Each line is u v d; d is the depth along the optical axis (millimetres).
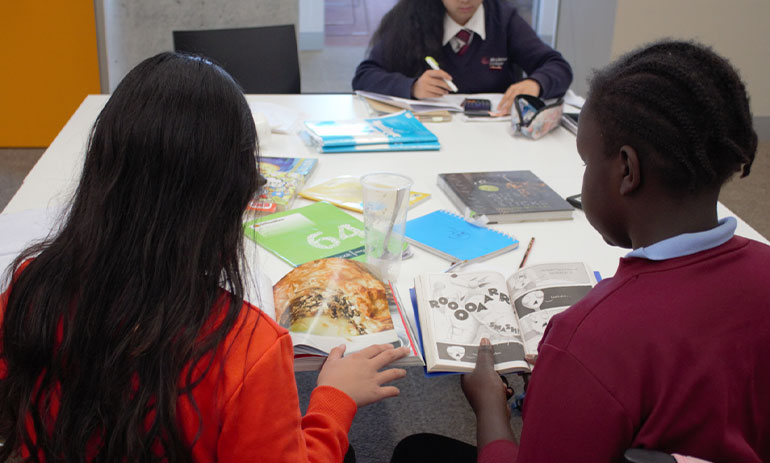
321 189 1596
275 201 1488
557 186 1666
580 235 1417
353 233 1374
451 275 1148
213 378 645
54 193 1503
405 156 1852
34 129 3572
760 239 1425
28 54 3398
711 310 637
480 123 2152
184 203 622
